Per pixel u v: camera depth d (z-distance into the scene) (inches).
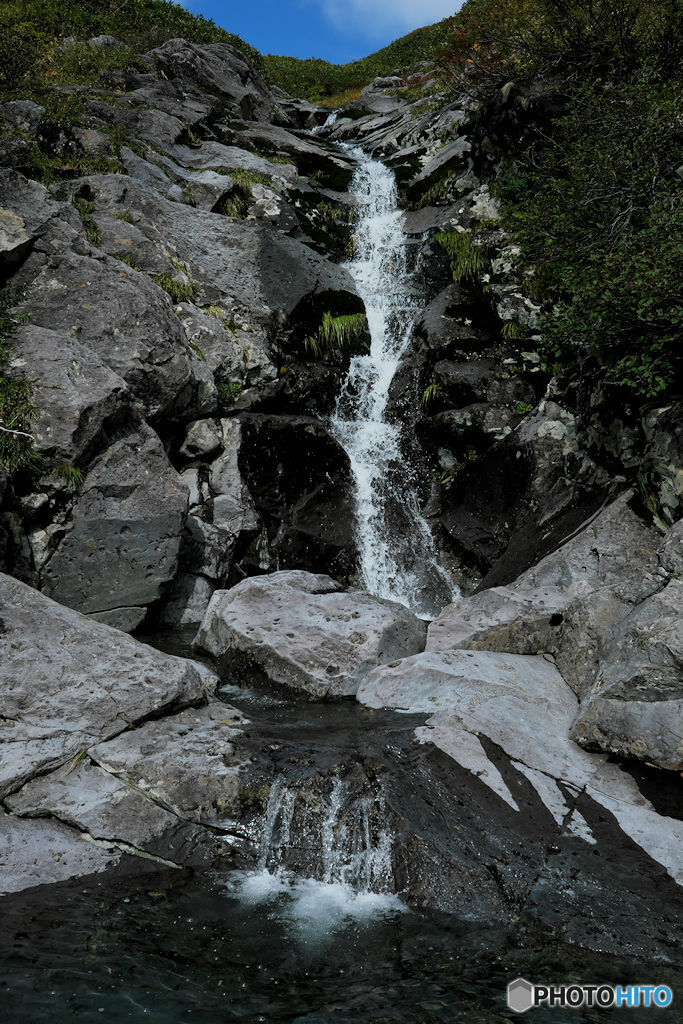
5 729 203.8
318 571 413.4
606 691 231.0
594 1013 140.3
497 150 534.3
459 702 237.5
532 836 188.4
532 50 511.2
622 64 459.5
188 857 185.6
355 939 161.6
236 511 400.8
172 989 145.9
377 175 652.7
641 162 370.9
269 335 480.4
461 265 493.0
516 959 154.6
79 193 474.3
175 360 389.1
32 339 351.3
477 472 417.7
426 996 144.7
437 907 170.1
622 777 213.9
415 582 411.8
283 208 571.5
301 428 435.2
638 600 272.2
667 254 304.5
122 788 196.2
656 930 160.4
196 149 615.8
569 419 393.7
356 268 576.1
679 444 303.9
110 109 591.2
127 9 845.2
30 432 323.9
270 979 149.6
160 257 456.1
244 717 237.0
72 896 171.0
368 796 192.4
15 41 629.6
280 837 190.4
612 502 336.2
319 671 266.1
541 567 322.0
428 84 922.7
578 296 339.9
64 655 224.8
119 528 338.3
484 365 456.1
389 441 464.8
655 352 322.3
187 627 366.0
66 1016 137.7
